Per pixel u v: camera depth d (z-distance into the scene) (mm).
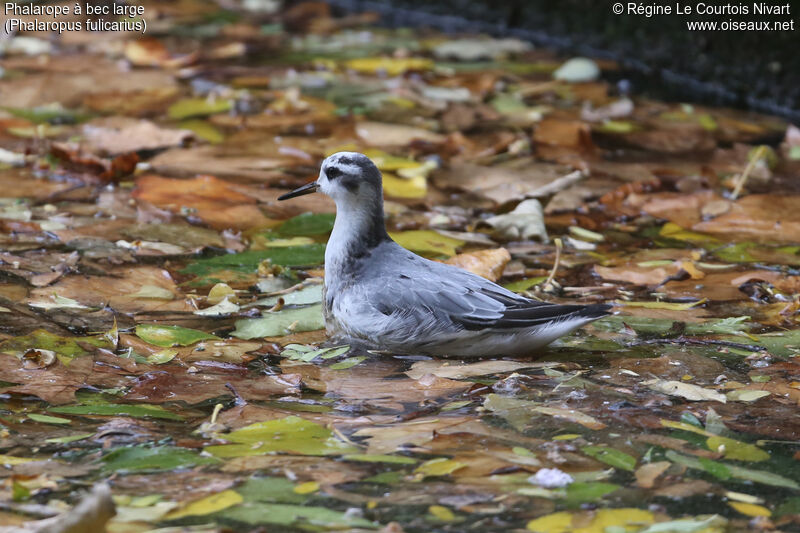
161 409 8453
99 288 10961
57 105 17547
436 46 21766
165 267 11656
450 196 14352
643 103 18828
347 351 9836
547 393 8859
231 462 7539
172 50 21172
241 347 9781
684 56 19984
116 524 6664
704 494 7215
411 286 9766
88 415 8273
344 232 10180
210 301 10820
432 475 7383
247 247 12391
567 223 13609
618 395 8844
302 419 8273
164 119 17141
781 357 9672
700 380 9195
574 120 17625
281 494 7094
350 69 20172
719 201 14203
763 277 11672
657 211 14000
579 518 6844
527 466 7527
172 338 9828
